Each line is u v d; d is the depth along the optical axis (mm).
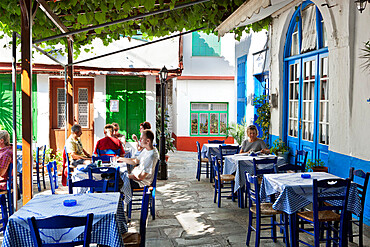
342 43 6949
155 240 5703
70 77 9484
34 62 11469
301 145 9320
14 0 6883
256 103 11383
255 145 8734
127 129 12531
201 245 5500
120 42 12188
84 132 12445
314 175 5770
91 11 7105
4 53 11328
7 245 3799
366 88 6211
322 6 7445
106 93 12414
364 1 5703
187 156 15367
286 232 5367
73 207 4242
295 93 9711
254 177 5309
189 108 16969
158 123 14328
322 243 5570
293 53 9742
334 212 5328
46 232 3834
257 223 5328
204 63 16984
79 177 6500
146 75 12406
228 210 7336
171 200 8133
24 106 5113
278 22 10008
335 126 7270
